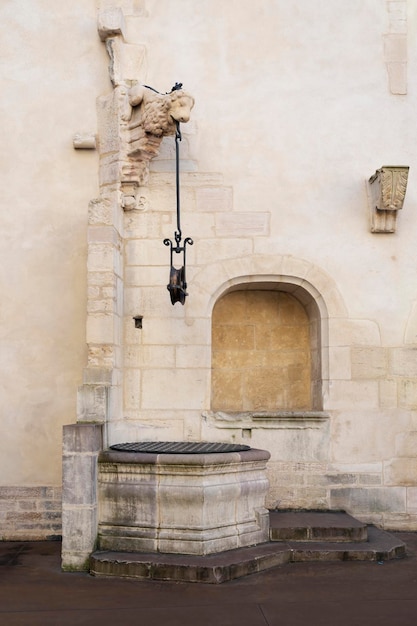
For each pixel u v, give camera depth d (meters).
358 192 8.83
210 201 8.80
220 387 9.21
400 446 8.55
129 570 6.62
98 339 7.95
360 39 8.98
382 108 8.92
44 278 8.72
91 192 8.80
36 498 8.48
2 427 8.57
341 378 8.61
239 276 8.72
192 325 8.64
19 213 8.79
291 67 8.96
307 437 8.54
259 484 7.38
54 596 6.12
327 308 8.66
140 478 7.03
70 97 8.88
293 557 7.14
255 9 9.02
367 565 7.02
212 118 8.89
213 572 6.44
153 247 8.73
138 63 8.89
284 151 8.86
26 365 8.62
